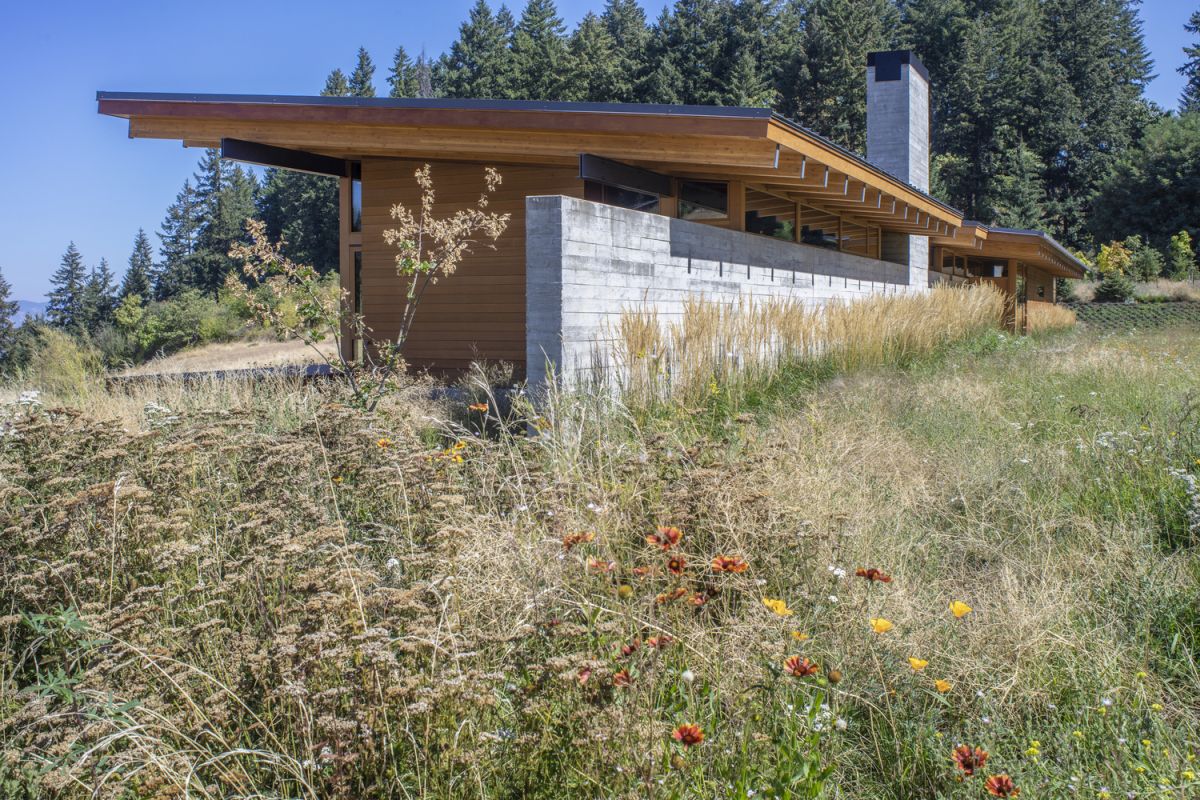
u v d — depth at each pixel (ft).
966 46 172.24
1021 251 68.03
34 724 7.37
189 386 25.77
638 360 22.94
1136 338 51.65
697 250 30.83
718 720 8.17
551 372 20.61
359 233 36.88
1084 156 173.68
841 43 161.07
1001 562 12.90
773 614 9.46
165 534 10.85
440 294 34.63
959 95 169.37
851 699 9.12
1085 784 7.72
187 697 7.55
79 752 7.48
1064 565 12.36
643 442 16.43
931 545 13.46
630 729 7.32
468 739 7.47
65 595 10.05
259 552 10.15
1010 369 32.30
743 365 26.14
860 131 161.48
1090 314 103.14
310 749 7.14
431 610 8.54
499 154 30.27
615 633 8.66
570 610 9.59
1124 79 193.88
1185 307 101.55
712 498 11.89
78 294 249.96
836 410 22.89
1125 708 8.98
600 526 11.89
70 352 39.11
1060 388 26.76
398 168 35.24
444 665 7.91
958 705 9.14
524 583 10.09
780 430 19.65
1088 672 9.52
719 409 23.15
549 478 14.30
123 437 13.97
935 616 10.59
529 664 8.39
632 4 208.13
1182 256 134.41
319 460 13.76
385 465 13.14
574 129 27.58
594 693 7.44
